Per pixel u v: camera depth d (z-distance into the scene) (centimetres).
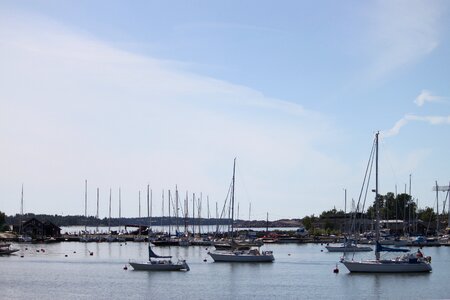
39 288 9369
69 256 15175
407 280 9806
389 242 17925
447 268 11619
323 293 8706
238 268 11938
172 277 10531
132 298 8388
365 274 10506
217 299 8281
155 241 18662
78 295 8681
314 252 16650
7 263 13350
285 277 10475
